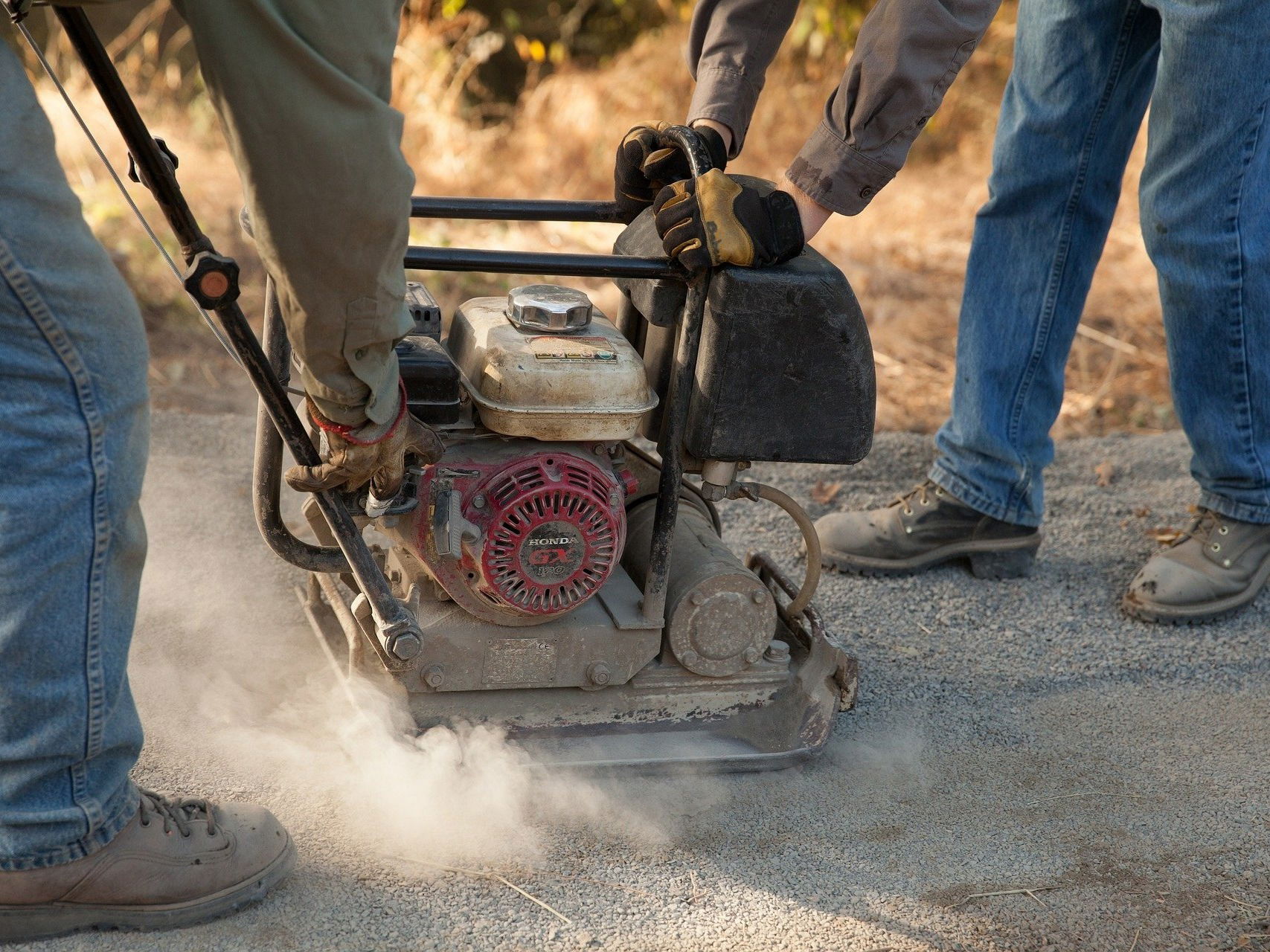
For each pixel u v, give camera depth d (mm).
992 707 2654
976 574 3189
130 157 1534
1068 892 2082
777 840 2156
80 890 1740
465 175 6598
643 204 2270
